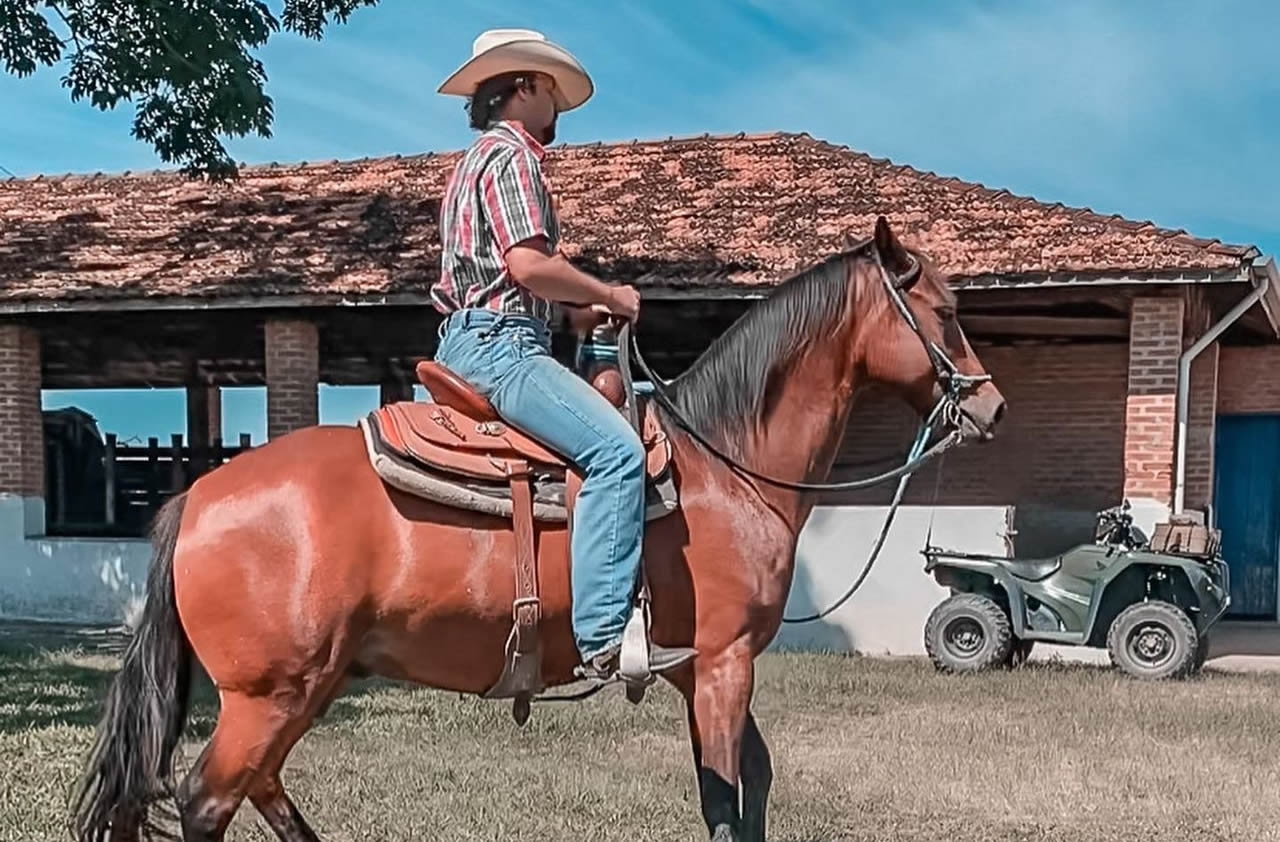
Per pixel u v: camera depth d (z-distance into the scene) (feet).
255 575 10.54
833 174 43.62
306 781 18.65
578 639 11.05
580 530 10.98
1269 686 29.73
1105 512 33.86
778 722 24.84
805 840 16.52
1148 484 34.19
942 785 19.52
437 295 11.93
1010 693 28.22
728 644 11.84
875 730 24.03
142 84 34.24
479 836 16.07
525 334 11.36
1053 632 31.68
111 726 10.85
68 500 53.62
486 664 11.37
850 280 12.82
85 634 37.19
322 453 11.15
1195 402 42.88
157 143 37.17
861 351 12.89
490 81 11.68
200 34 33.06
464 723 23.18
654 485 11.45
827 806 18.13
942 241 35.81
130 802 10.79
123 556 40.75
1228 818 17.83
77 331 43.75
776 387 12.61
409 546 10.84
